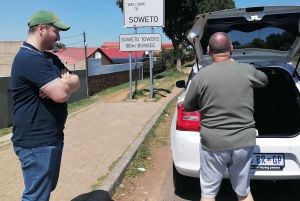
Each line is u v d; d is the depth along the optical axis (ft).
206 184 9.91
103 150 18.66
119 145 19.60
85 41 44.37
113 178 14.32
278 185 14.37
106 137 21.70
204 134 9.55
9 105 28.50
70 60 62.69
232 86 9.25
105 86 53.78
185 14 78.38
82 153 18.17
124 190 14.25
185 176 13.16
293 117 14.76
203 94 9.49
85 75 43.98
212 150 9.43
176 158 12.39
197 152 11.89
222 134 9.28
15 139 8.71
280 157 11.47
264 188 14.23
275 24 14.67
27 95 8.43
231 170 9.81
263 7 13.30
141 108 32.91
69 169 15.65
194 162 11.96
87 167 15.88
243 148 9.26
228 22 14.52
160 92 42.73
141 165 17.06
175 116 13.46
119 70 62.18
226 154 9.33
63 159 17.17
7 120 28.27
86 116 29.78
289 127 14.75
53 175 9.10
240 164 9.56
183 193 13.96
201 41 15.71
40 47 8.57
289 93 16.17
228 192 14.07
